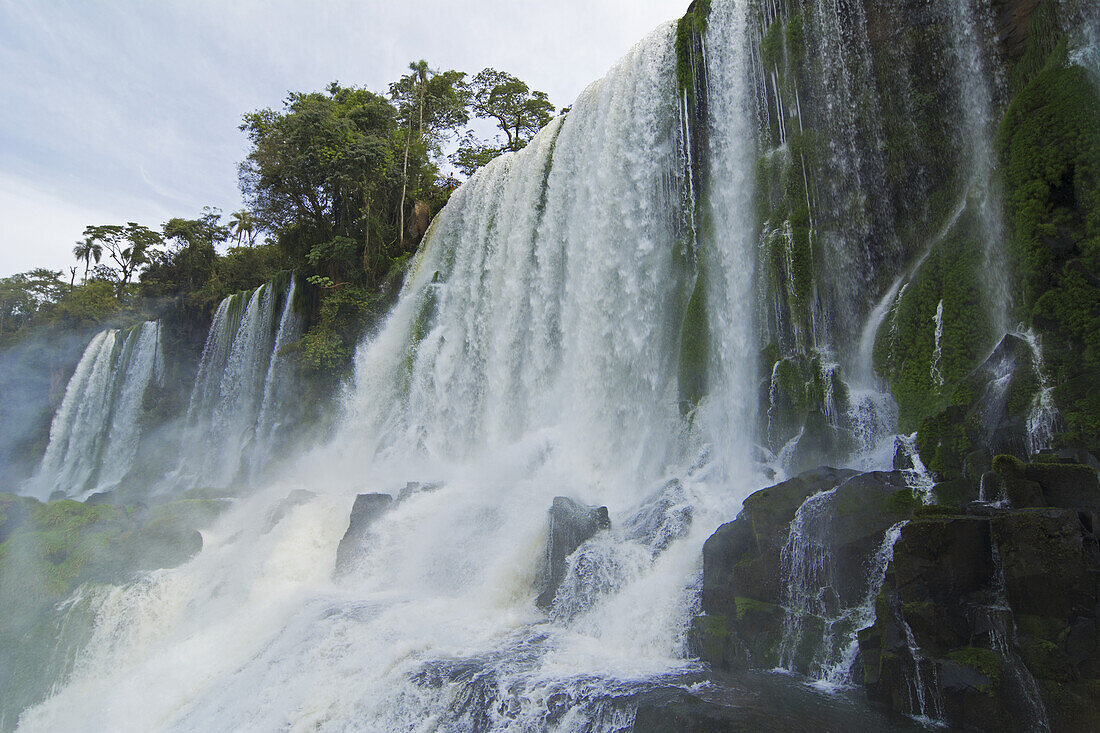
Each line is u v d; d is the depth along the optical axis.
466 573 14.97
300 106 46.09
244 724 11.48
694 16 21.05
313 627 13.23
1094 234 10.60
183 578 17.67
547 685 9.56
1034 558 7.46
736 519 11.29
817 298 15.95
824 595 9.60
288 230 47.28
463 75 49.66
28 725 14.96
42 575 17.84
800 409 14.77
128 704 13.73
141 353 50.91
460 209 32.72
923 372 13.15
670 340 19.59
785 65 17.97
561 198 25.19
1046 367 10.52
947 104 14.79
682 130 20.69
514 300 26.19
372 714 10.43
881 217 15.59
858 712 8.00
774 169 17.67
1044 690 7.09
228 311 45.47
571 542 13.60
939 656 7.85
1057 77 11.66
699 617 10.54
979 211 13.13
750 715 7.93
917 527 8.31
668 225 20.78
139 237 85.00
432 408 28.61
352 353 34.47
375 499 17.88
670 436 18.03
